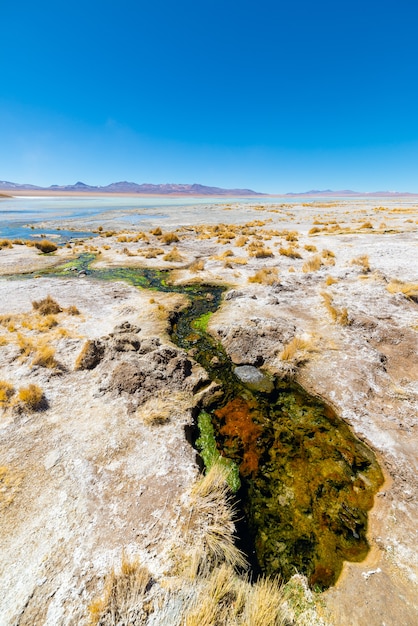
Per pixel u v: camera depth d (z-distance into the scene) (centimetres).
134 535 467
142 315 1271
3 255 2347
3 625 370
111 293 1552
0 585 406
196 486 550
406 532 493
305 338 1052
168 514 500
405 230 2605
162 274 1925
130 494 532
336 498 572
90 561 431
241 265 1992
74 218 5219
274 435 725
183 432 685
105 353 930
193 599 387
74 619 372
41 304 1298
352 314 1163
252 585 439
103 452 613
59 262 2205
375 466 631
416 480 575
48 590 400
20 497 521
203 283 1714
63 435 653
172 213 5850
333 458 657
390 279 1512
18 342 1005
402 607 401
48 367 880
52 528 474
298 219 4197
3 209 7456
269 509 558
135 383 801
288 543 501
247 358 1004
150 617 371
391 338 1030
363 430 707
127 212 6316
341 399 802
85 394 784
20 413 707
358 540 498
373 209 5228
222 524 495
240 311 1296
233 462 656
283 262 1967
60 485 543
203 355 1039
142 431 673
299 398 841
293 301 1373
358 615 398
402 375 877
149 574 416
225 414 793
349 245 2242
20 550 445
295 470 635
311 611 407
